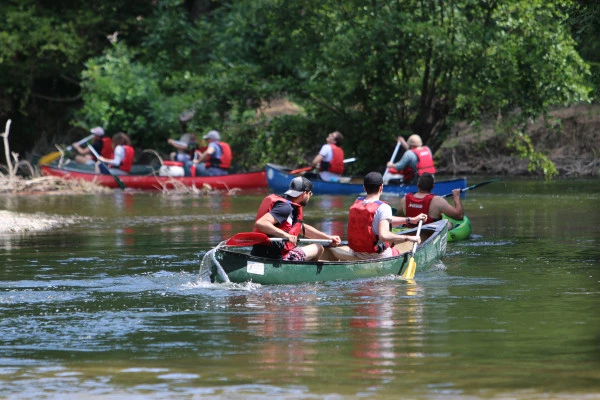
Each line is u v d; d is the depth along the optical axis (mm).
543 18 52062
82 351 13609
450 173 67188
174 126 63031
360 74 53094
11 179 52438
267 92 57281
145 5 76062
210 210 39094
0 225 31922
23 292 18781
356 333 14602
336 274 19609
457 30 51656
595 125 66250
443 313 16188
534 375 11961
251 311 16562
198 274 21000
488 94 52406
